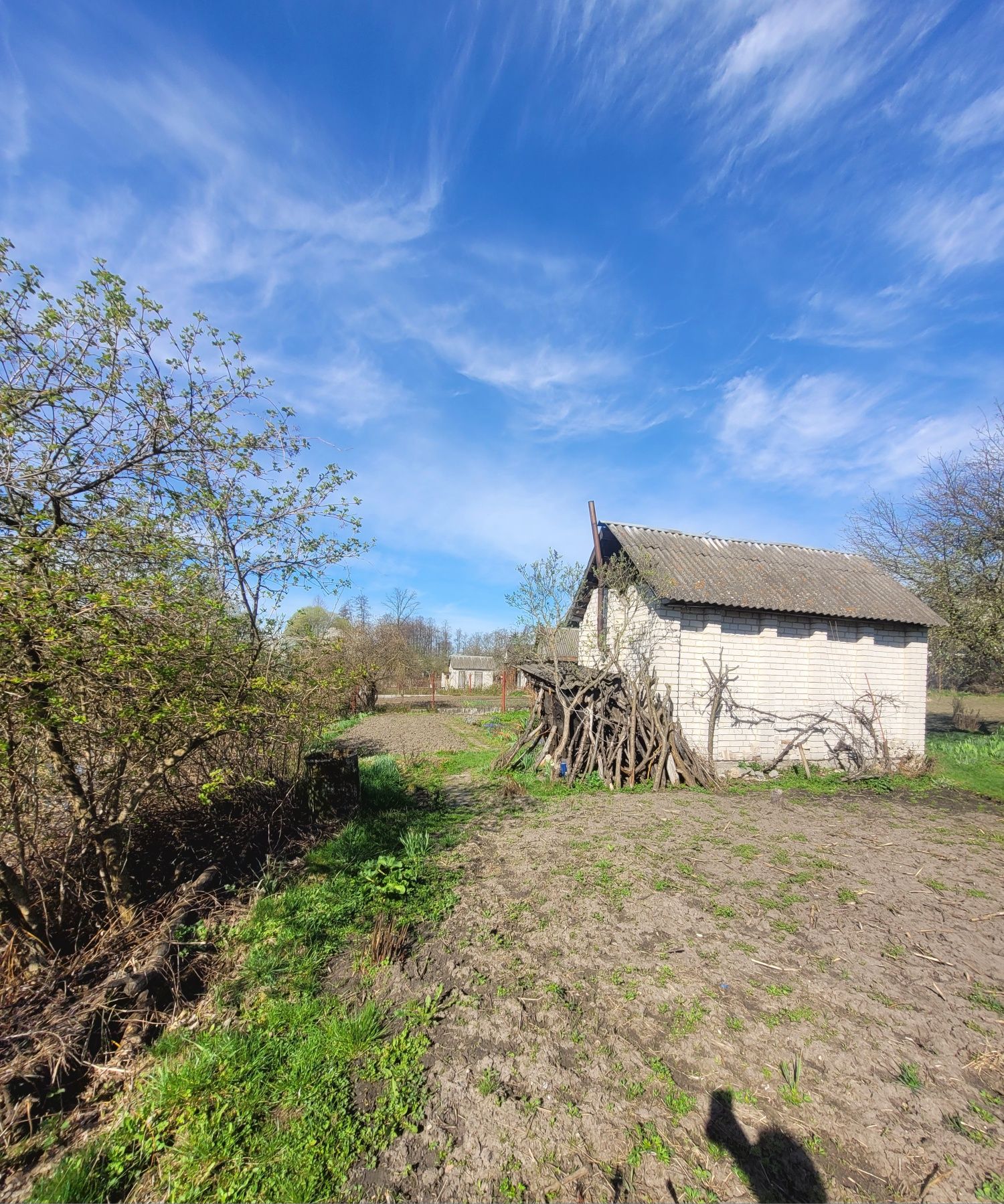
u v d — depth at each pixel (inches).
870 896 171.5
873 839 228.5
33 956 128.5
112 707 134.6
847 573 452.4
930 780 345.1
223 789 169.0
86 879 156.9
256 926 150.9
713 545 447.2
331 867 194.4
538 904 164.2
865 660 413.4
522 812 266.5
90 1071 103.6
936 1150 83.5
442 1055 103.0
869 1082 96.4
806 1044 105.6
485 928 150.6
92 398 145.3
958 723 618.5
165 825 194.1
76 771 140.7
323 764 253.0
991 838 233.3
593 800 291.9
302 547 195.0
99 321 141.9
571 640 683.4
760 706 389.1
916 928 151.6
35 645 116.8
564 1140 84.7
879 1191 77.0
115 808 151.9
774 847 216.4
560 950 138.8
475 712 803.4
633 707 339.0
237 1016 116.4
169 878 181.3
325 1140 84.8
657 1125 87.5
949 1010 116.4
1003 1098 93.5
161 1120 90.0
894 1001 119.1
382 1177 79.1
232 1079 96.7
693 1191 76.9
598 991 122.2
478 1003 118.4
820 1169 80.3
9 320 131.1
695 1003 117.6
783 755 359.9
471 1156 82.2
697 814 264.2
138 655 125.0
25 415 135.4
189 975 130.0
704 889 174.6
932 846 221.5
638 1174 79.3
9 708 115.6
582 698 350.0
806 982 125.5
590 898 167.9
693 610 380.2
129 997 116.7
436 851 210.1
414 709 858.1
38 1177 82.9
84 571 119.6
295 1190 77.2
